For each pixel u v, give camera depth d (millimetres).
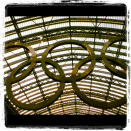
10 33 19562
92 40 22672
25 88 27906
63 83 12297
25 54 22391
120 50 22641
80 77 12469
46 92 31094
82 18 20078
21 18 18828
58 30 21141
